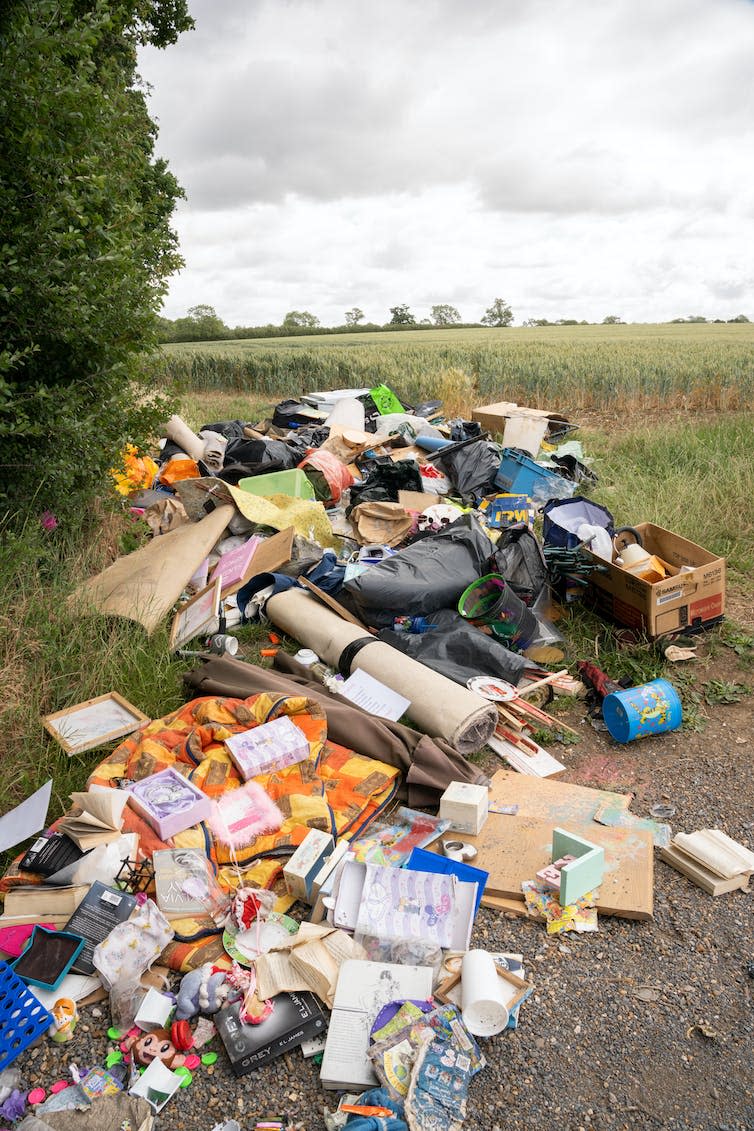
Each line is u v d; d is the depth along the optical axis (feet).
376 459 26.17
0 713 12.42
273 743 12.17
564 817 11.71
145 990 8.84
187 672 15.52
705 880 10.37
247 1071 8.01
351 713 13.19
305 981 8.77
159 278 22.40
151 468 26.58
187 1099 7.77
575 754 13.69
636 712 13.55
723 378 54.70
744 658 16.31
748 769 12.91
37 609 14.87
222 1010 8.50
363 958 9.13
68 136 16.26
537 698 15.03
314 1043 8.29
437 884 9.77
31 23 14.80
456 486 26.53
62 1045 8.45
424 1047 7.77
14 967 8.97
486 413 36.42
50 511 18.61
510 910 10.11
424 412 37.86
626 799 12.09
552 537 18.57
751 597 19.25
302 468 25.75
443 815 11.43
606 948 9.48
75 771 12.47
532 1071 7.91
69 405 16.67
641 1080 7.80
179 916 9.74
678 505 23.40
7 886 9.95
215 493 21.57
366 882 9.81
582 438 38.93
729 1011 8.55
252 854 10.71
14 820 11.12
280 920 9.74
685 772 12.97
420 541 18.13
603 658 16.48
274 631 17.81
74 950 9.14
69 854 10.11
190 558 18.53
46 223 15.02
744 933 9.66
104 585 17.65
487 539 17.67
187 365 79.51
